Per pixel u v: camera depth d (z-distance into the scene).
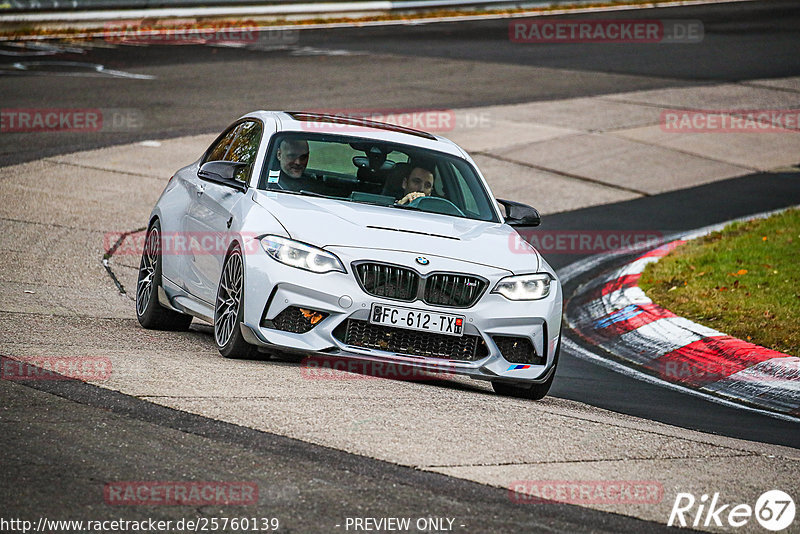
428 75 96.62
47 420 19.05
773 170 73.00
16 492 15.61
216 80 87.88
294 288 24.88
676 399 30.33
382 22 130.88
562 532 15.96
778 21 139.62
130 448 17.94
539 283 26.58
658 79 101.06
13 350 24.50
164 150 64.06
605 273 48.25
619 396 29.88
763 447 23.56
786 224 53.22
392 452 19.00
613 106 87.88
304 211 26.58
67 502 15.41
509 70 101.56
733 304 39.41
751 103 92.31
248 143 30.59
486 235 27.70
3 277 36.75
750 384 32.59
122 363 24.00
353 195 28.41
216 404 20.95
